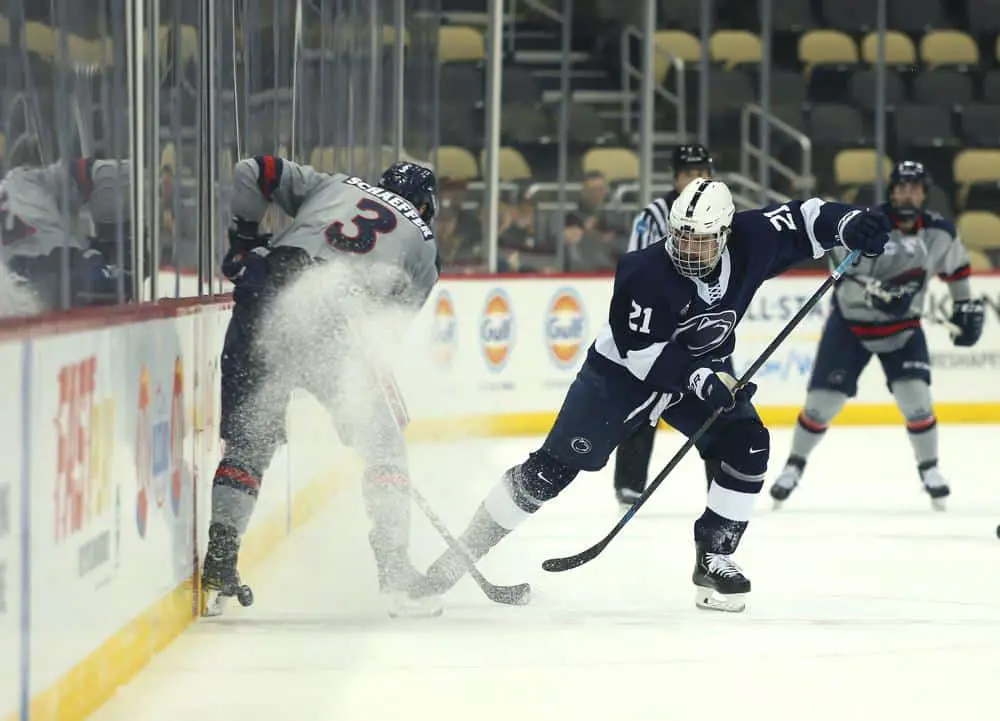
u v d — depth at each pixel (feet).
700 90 115.65
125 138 39.63
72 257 36.42
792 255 43.88
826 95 130.00
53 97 35.45
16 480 28.37
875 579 52.29
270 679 36.73
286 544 55.62
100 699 33.99
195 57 47.06
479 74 122.01
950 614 46.16
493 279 97.96
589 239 111.75
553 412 100.83
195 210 47.44
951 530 63.57
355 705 34.32
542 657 39.45
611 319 43.50
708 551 46.24
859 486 77.56
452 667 38.11
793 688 36.45
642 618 44.83
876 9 133.18
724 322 43.47
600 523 64.39
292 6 61.26
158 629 39.47
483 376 97.45
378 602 46.52
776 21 130.62
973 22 136.26
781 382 104.73
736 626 43.83
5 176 33.37
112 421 34.99
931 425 68.95
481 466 79.56
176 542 41.39
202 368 45.03
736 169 124.36
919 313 68.39
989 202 127.13
